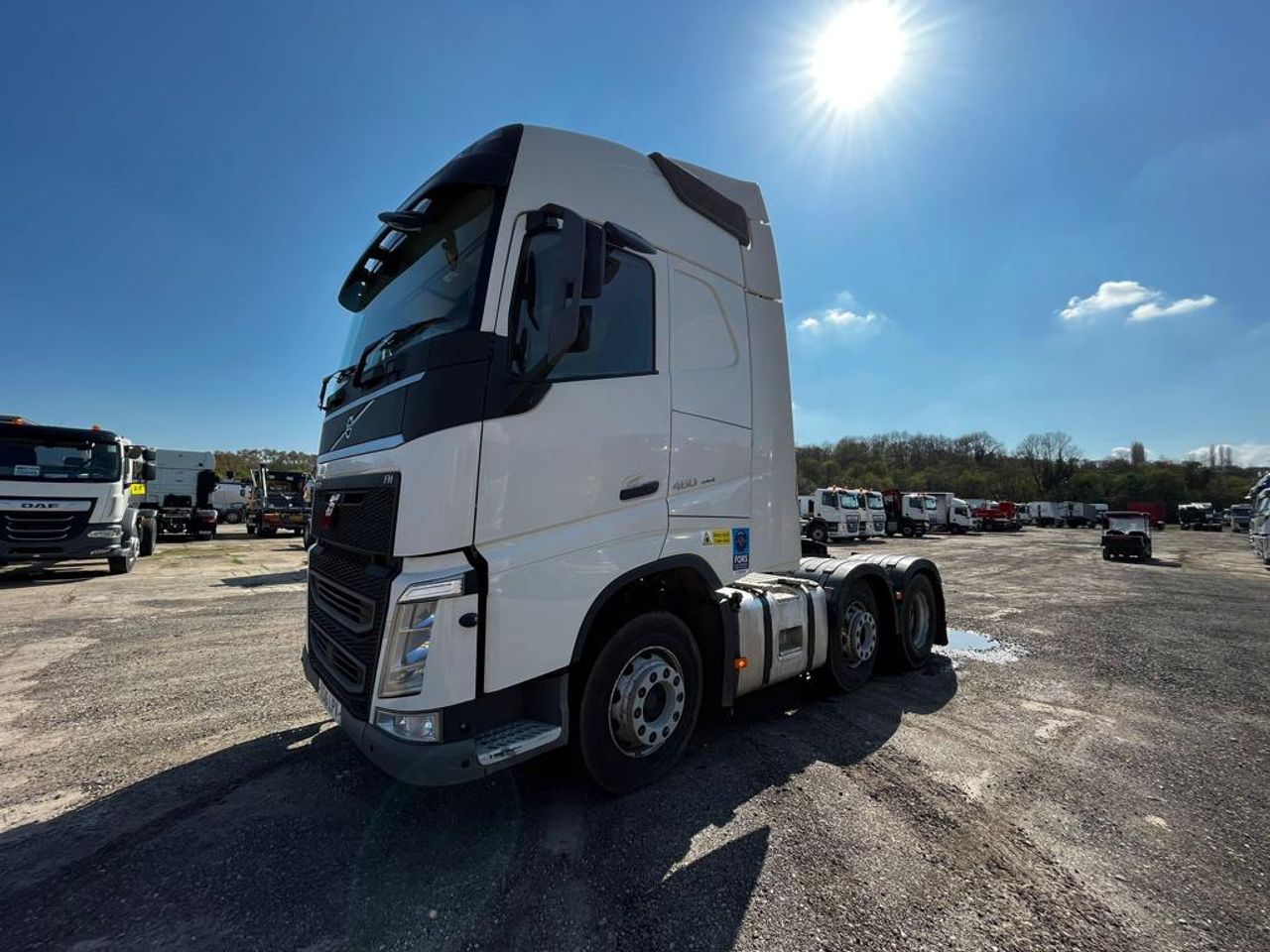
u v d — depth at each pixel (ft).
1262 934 6.98
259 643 21.03
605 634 9.90
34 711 14.19
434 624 7.80
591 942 6.72
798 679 17.11
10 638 21.83
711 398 11.37
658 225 10.85
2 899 7.43
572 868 8.11
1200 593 38.50
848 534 90.43
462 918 7.10
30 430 34.68
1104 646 22.20
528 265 8.91
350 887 7.70
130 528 41.63
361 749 8.07
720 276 11.99
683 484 10.68
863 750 12.21
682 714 10.80
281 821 9.30
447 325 8.68
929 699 15.62
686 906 7.33
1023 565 60.34
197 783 10.54
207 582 37.29
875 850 8.61
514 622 8.33
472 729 8.01
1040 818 9.55
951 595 36.78
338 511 9.87
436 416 8.09
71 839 8.80
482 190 9.18
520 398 8.58
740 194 13.10
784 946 6.68
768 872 8.05
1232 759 11.94
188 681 16.55
